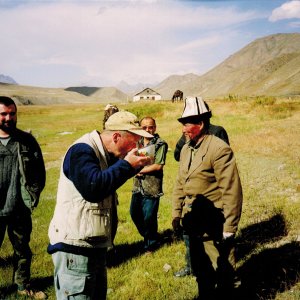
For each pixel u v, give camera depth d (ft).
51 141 91.20
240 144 55.72
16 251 13.93
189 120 11.43
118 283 15.40
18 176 13.28
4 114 12.75
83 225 8.38
